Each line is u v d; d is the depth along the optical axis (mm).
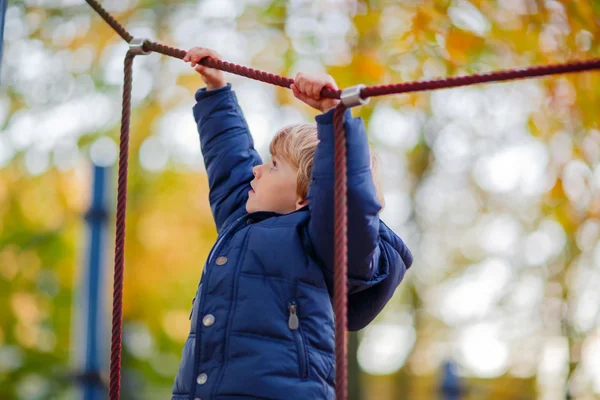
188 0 7133
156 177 9789
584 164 5684
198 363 2230
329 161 2182
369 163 2186
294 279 2277
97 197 5668
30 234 10055
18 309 10367
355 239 2180
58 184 9125
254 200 2582
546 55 5039
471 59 5168
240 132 2871
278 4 6246
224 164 2814
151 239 10227
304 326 2246
